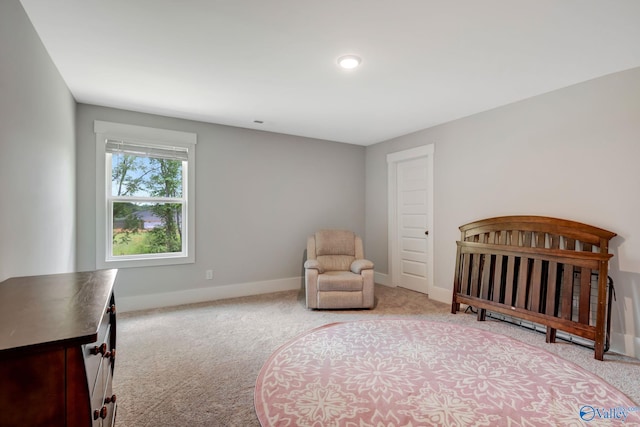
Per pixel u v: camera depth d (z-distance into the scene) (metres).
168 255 3.82
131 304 3.54
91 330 0.90
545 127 3.02
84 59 2.33
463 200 3.77
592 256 2.50
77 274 1.62
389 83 2.79
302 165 4.74
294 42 2.11
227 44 2.14
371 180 5.26
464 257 3.53
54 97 2.38
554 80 2.73
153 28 1.94
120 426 1.65
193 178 3.89
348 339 2.77
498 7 1.74
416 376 2.14
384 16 1.82
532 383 2.05
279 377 2.13
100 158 3.37
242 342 2.71
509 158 3.31
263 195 4.41
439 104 3.32
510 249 3.07
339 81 2.74
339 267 4.18
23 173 1.75
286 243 4.60
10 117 1.58
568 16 1.82
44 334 0.87
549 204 2.99
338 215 5.09
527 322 3.14
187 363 2.33
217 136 4.05
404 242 4.76
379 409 1.79
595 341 2.43
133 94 3.04
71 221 2.97
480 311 3.29
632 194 2.50
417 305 3.86
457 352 2.51
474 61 2.38
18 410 0.83
